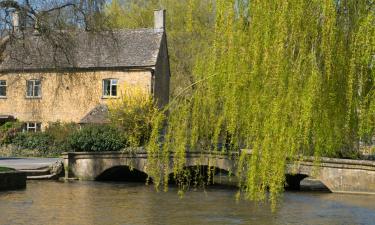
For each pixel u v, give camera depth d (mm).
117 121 29391
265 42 8609
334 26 8305
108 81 39938
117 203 20125
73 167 28109
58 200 20438
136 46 40844
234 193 23438
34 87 41438
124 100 30156
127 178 29609
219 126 9781
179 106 10398
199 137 10344
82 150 28812
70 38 26234
